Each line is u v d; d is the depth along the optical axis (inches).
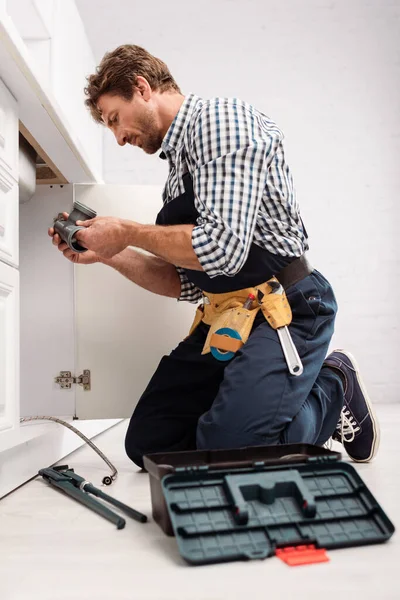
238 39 155.9
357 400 58.6
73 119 81.9
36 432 57.1
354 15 157.9
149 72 56.3
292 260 54.0
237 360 50.8
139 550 31.6
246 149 48.5
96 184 87.4
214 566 28.5
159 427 58.3
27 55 50.8
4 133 54.0
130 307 86.6
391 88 157.5
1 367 49.4
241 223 47.8
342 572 27.4
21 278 87.0
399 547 30.6
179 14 155.5
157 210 87.1
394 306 153.6
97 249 50.3
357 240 154.2
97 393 86.0
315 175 154.8
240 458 39.0
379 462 59.8
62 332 86.8
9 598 25.6
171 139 55.2
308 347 52.2
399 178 155.7
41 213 87.4
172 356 61.1
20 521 38.0
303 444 40.3
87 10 154.0
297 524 30.7
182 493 30.9
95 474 54.5
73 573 28.4
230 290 54.1
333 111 156.0
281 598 24.9
